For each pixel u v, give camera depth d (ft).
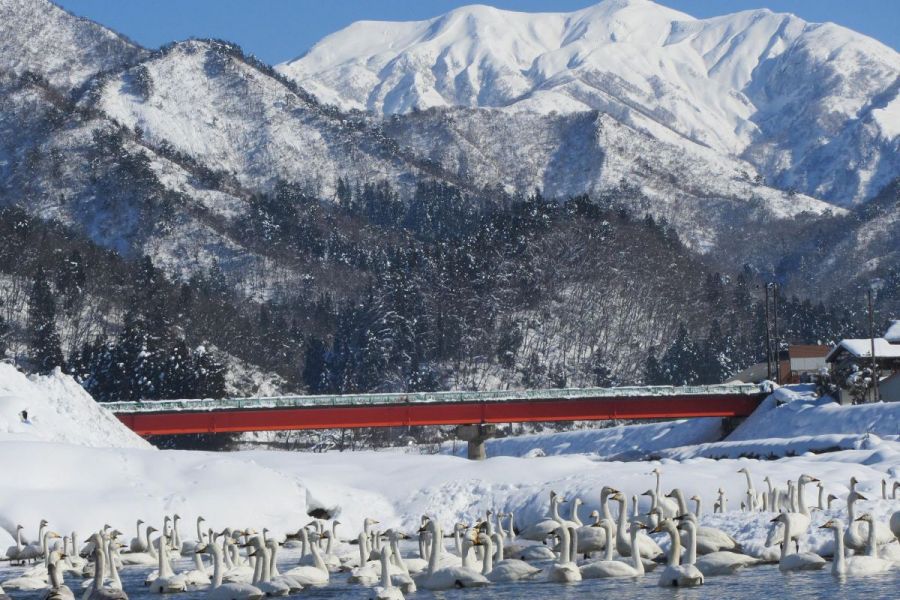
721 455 465.47
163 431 485.15
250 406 497.05
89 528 238.68
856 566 165.68
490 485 285.02
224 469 270.67
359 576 182.39
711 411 557.74
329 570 199.82
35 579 186.80
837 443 410.31
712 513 220.02
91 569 199.21
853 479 202.39
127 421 481.87
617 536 197.77
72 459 261.65
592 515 204.85
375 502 284.61
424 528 192.24
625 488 258.78
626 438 622.54
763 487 254.27
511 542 219.20
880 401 524.93
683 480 261.65
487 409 532.32
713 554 177.47
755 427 543.39
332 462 327.47
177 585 181.06
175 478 266.36
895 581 159.33
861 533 181.47
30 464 254.68
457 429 538.88
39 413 302.25
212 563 216.74
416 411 522.06
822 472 274.77
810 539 183.93
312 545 192.34
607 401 545.85
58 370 325.01
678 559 169.89
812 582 161.27
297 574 180.14
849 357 558.97
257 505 261.65
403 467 315.99
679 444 590.55
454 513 274.16
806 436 472.44
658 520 208.44
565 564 175.11
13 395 302.66
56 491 248.32
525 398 537.24
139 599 174.70
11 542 232.12
